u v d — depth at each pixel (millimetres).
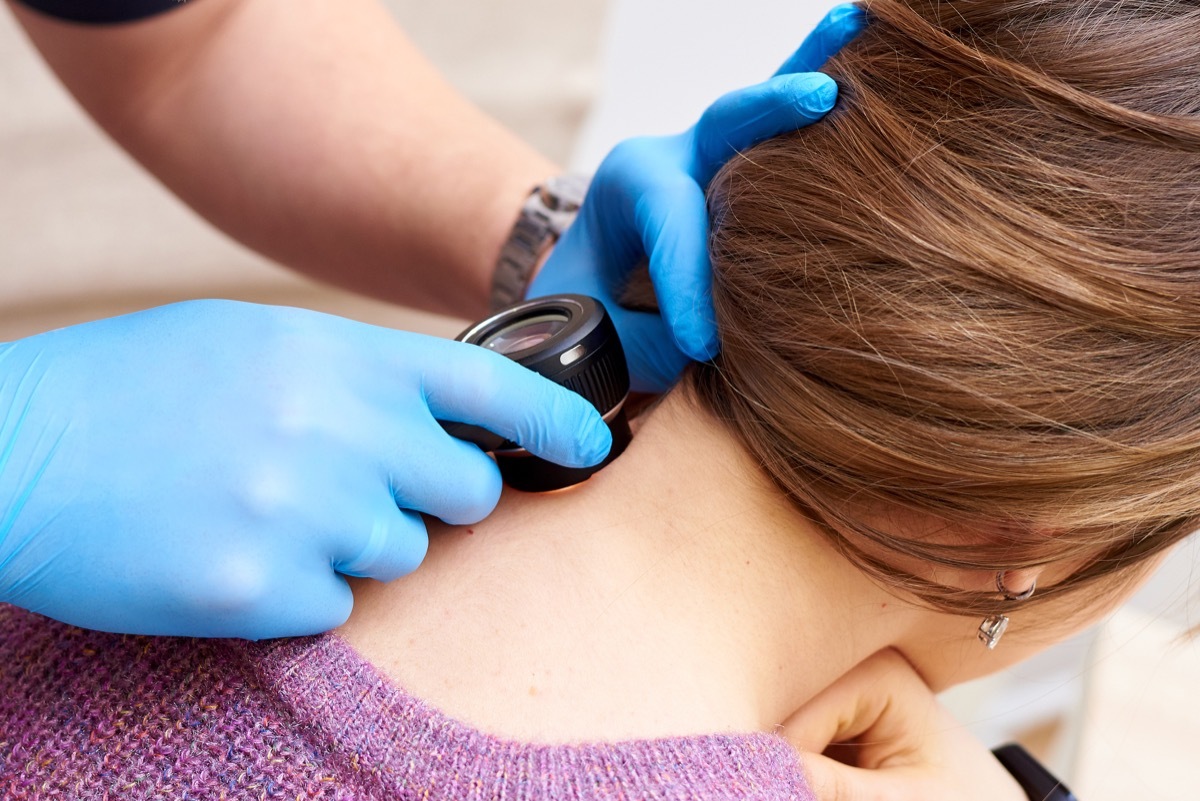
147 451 483
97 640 485
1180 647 903
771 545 495
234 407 492
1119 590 555
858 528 470
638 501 510
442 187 850
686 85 1615
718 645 478
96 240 1629
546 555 497
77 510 474
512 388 499
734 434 504
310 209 871
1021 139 422
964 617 552
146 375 503
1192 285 404
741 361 482
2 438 479
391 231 871
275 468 482
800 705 556
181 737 434
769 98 500
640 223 588
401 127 859
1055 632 593
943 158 431
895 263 428
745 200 500
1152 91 417
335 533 486
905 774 596
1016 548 459
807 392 451
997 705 1065
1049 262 405
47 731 451
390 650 472
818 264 450
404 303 948
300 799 412
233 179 868
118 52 778
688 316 528
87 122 1510
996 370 409
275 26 824
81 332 522
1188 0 428
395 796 406
